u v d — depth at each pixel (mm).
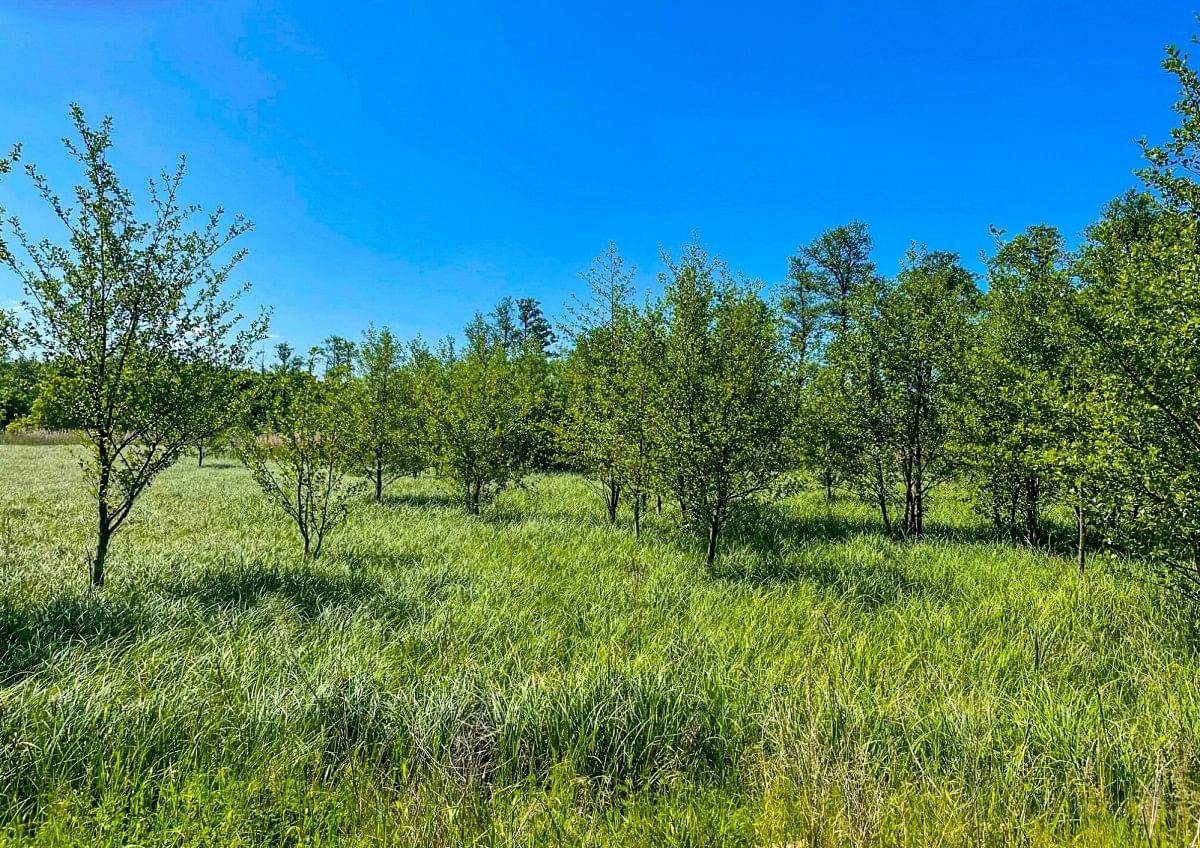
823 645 5254
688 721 3793
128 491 6734
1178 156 4613
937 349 10570
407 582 7047
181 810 2969
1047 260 7676
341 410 9578
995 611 6098
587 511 13812
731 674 4516
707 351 8594
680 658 4805
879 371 11328
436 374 17484
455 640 5246
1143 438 5168
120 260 6562
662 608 6422
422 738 3561
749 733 3812
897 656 5082
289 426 8625
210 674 4238
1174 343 4570
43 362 6445
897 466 11547
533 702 3885
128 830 2838
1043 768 3365
